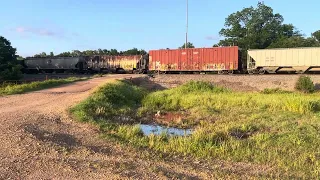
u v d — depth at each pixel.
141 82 41.25
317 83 33.81
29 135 9.24
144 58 53.34
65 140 9.56
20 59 70.75
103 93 21.45
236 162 8.48
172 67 49.00
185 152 9.26
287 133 11.80
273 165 8.20
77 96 20.92
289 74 40.00
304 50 38.78
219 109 19.88
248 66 43.25
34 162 6.98
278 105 19.62
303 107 18.22
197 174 6.97
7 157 7.28
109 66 56.41
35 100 18.97
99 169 6.68
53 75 58.72
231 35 78.38
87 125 12.15
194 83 30.75
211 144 9.96
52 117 13.10
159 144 10.02
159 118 17.80
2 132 9.51
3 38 56.03
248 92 30.56
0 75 46.47
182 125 15.67
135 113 18.84
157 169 6.93
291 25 76.69
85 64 59.19
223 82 37.44
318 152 9.34
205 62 46.34
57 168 6.64
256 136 11.48
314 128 12.72
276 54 40.84
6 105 16.59
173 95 25.55
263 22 76.12
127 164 7.23
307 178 7.14
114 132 11.48
